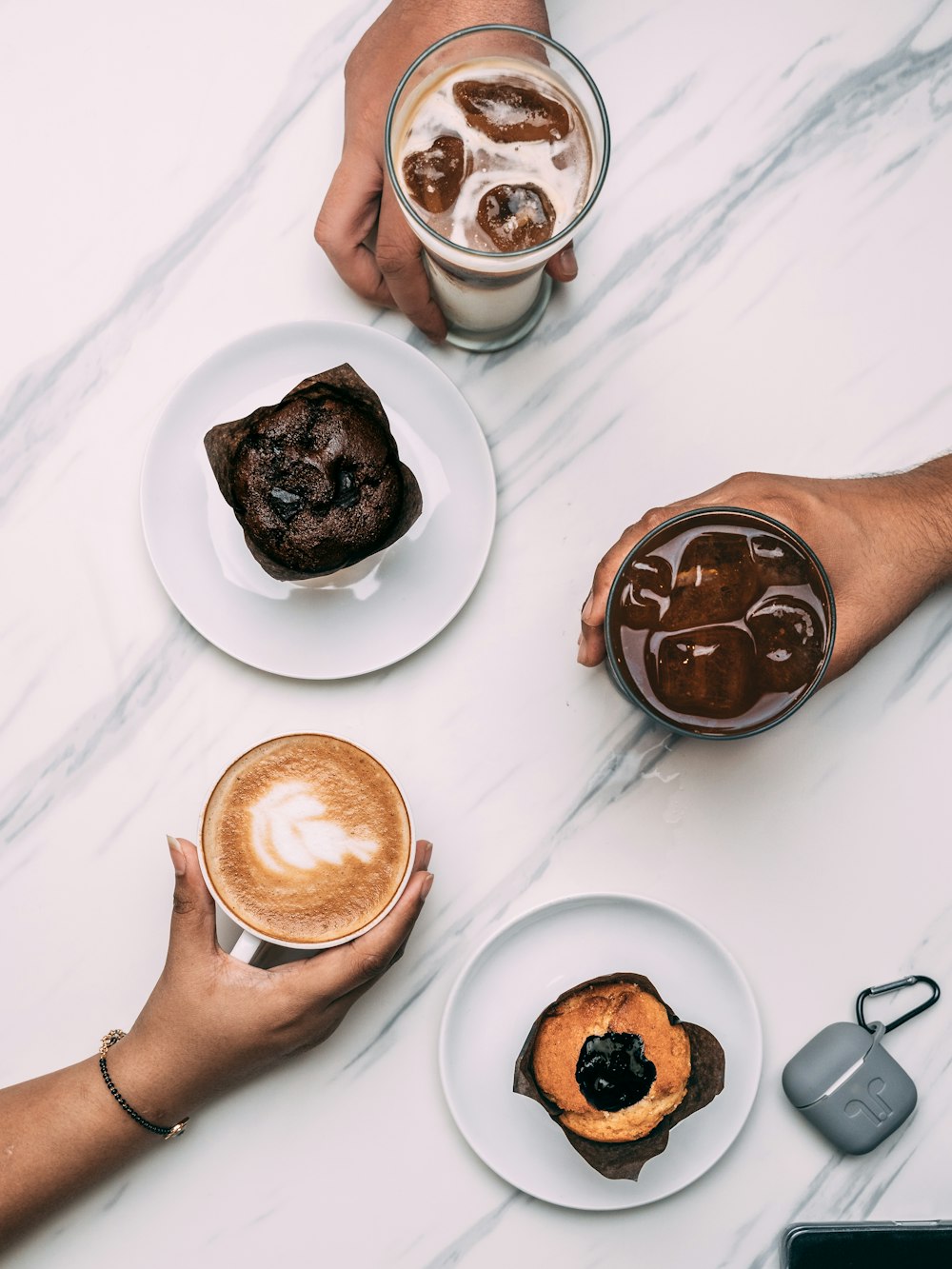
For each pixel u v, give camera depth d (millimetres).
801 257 816
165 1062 752
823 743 810
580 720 806
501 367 813
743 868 806
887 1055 784
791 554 691
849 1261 778
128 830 803
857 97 817
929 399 816
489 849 803
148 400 810
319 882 757
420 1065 797
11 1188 752
